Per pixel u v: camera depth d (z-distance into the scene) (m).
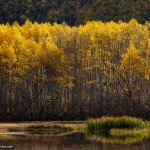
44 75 101.44
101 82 103.81
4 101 98.94
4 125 75.56
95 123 62.59
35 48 97.62
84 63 108.25
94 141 50.66
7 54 94.44
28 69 97.56
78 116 96.94
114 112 98.56
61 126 70.00
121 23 121.75
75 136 56.09
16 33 105.06
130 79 105.75
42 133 60.53
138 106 97.88
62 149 44.47
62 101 103.50
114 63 106.62
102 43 103.12
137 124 61.62
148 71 98.19
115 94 102.19
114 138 53.78
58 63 98.50
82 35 109.00
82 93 106.81
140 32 113.00
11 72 94.00
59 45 110.38
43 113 95.25
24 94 98.88
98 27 107.62
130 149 44.34
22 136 56.38
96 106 99.25
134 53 98.12
